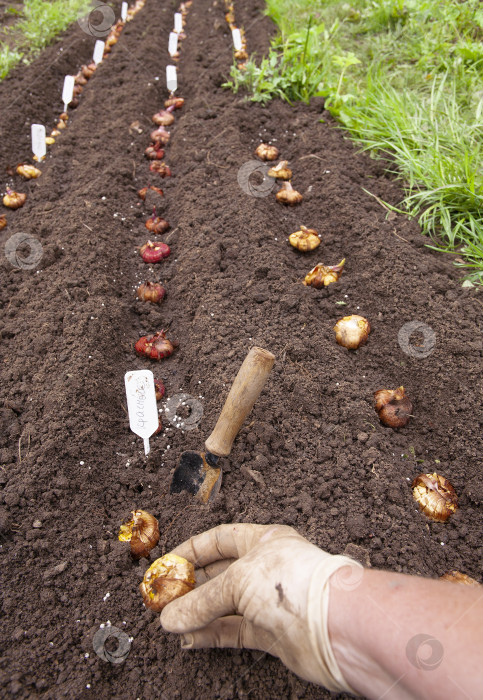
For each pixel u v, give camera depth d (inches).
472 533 20.4
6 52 51.7
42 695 17.0
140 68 51.0
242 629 16.1
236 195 35.0
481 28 47.4
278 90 43.8
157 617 18.5
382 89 42.2
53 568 19.5
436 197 32.4
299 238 31.9
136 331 29.5
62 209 35.4
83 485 22.0
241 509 20.6
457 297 27.8
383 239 31.0
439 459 23.3
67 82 46.5
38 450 22.2
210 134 41.2
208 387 25.0
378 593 11.3
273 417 23.3
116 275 31.6
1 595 18.8
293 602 12.6
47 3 62.7
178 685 17.1
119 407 25.7
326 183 35.4
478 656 9.5
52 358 26.1
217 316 27.8
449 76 43.6
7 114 44.5
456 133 36.4
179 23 58.7
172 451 23.5
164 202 36.8
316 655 12.0
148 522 20.5
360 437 22.7
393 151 37.8
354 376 25.8
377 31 51.8
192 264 31.0
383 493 20.9
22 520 20.6
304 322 27.7
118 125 43.4
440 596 10.7
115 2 64.5
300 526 20.1
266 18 56.9
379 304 28.6
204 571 18.3
